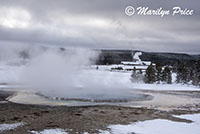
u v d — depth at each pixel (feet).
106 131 30.71
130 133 30.01
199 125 35.12
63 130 30.73
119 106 52.08
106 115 41.37
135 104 55.62
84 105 52.90
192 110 48.62
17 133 28.91
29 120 36.06
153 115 42.24
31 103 53.57
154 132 30.76
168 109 49.32
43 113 42.06
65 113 42.50
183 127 33.68
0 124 33.22
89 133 29.66
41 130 30.48
